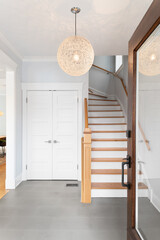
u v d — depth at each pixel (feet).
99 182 10.75
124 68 16.01
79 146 13.48
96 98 19.25
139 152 4.12
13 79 11.61
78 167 13.46
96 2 6.83
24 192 10.99
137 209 4.21
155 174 3.27
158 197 3.13
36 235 6.79
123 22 8.25
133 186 4.25
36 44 10.78
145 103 3.73
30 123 13.52
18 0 6.71
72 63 6.39
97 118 15.16
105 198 10.06
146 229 3.69
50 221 7.75
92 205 9.23
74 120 13.56
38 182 12.93
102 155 12.02
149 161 3.53
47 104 13.55
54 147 13.55
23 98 13.38
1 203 9.46
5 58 9.95
